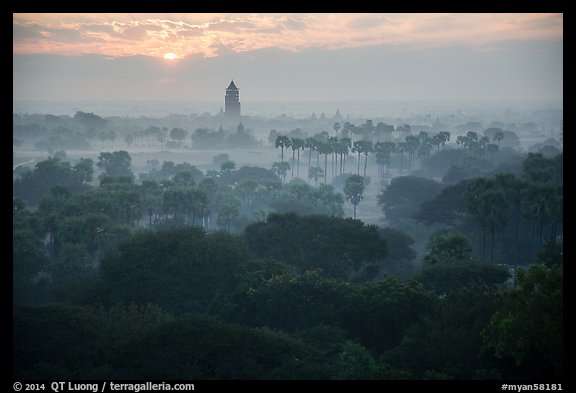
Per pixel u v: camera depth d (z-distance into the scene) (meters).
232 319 56.91
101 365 40.03
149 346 41.75
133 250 68.25
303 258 75.00
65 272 81.88
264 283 57.88
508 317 36.34
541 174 106.69
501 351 35.56
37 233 96.62
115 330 46.88
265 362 40.41
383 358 41.66
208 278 64.44
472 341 40.25
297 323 53.75
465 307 45.66
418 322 48.16
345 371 37.28
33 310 49.34
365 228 79.50
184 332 42.75
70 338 44.50
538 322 36.12
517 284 41.22
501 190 87.62
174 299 62.09
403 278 84.94
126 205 109.81
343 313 51.12
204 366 39.62
